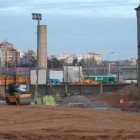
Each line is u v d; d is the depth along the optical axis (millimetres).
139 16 78000
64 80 127250
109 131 25734
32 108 44062
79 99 65750
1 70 124375
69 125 28844
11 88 51531
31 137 23672
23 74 126000
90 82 119312
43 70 108750
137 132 25391
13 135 24250
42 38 120000
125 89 87062
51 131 25703
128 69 169500
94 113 38031
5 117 34656
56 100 75375
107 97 80625
